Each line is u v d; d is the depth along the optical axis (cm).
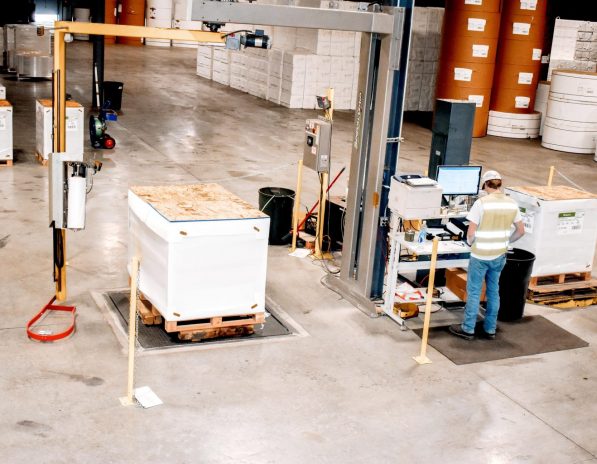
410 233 809
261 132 1847
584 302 926
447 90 2036
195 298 717
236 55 2503
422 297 854
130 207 794
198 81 2620
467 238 771
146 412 609
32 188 1208
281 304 848
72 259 923
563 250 912
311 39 2259
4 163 1338
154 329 756
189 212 718
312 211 1085
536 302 912
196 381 665
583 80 1872
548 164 1759
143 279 766
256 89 2406
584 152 1925
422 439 606
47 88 2188
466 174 873
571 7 2347
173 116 1953
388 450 587
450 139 877
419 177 787
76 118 1355
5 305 781
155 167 1416
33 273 871
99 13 1831
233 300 735
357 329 800
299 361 718
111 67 2747
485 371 732
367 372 709
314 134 958
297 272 952
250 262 730
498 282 790
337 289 900
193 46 3625
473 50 1977
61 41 717
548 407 675
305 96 2242
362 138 838
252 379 677
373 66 822
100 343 717
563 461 593
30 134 1599
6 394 616
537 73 2084
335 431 607
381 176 817
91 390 634
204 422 602
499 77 2081
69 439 564
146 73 2691
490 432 625
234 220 708
